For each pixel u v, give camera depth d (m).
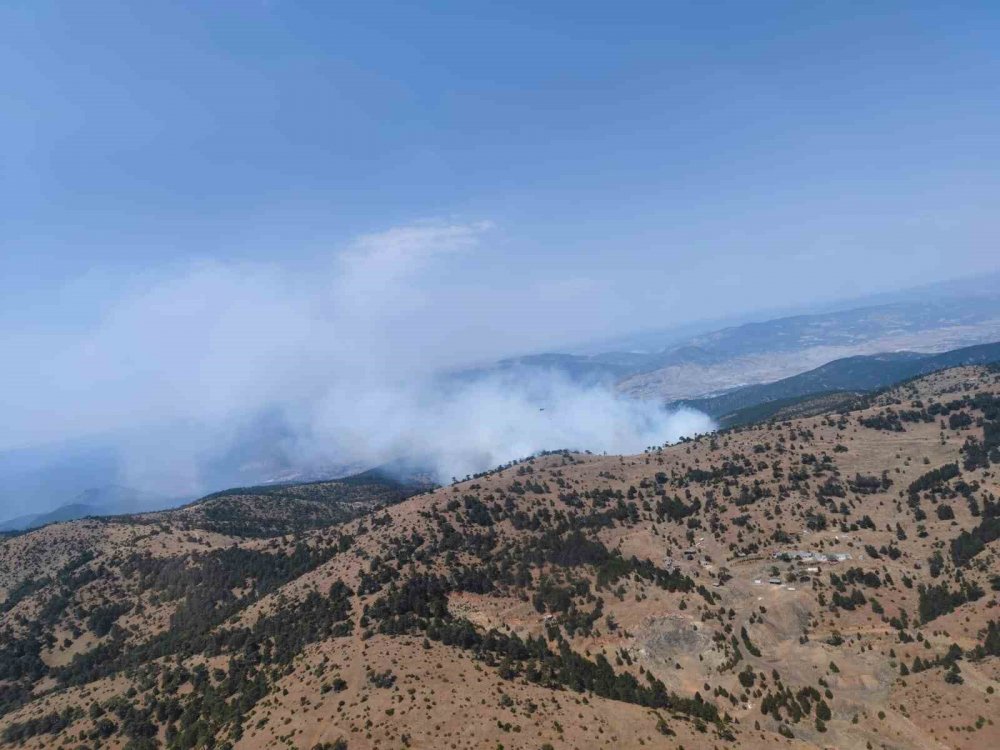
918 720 186.12
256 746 166.50
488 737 161.38
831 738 184.12
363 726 164.88
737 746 173.00
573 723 171.88
